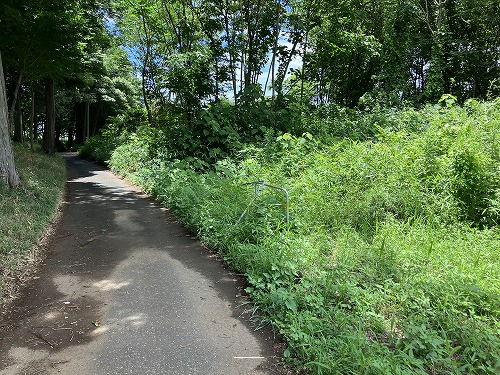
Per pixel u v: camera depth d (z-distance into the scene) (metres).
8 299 3.63
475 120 6.95
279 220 5.11
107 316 3.36
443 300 3.17
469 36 16.41
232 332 3.11
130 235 5.86
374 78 16.14
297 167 7.35
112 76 30.36
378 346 2.59
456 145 5.71
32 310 3.46
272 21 11.76
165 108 15.05
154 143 11.78
